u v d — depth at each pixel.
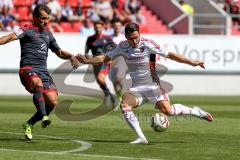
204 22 69.88
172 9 69.81
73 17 67.38
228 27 68.06
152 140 25.73
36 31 25.06
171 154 21.62
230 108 45.41
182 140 25.88
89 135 27.38
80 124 32.59
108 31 64.50
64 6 67.44
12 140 25.00
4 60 58.41
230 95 62.59
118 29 47.84
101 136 27.03
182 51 62.75
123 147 23.23
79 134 27.75
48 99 24.89
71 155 20.88
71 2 68.88
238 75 64.06
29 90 24.86
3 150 21.95
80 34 59.78
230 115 39.53
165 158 20.67
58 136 26.80
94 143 24.39
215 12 69.44
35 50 24.94
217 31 69.38
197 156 21.28
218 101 52.91
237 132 29.39
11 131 28.61
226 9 73.00
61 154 21.09
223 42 63.62
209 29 69.56
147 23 70.50
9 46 58.44
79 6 67.75
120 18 67.88
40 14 24.92
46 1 66.00
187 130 30.06
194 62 24.27
